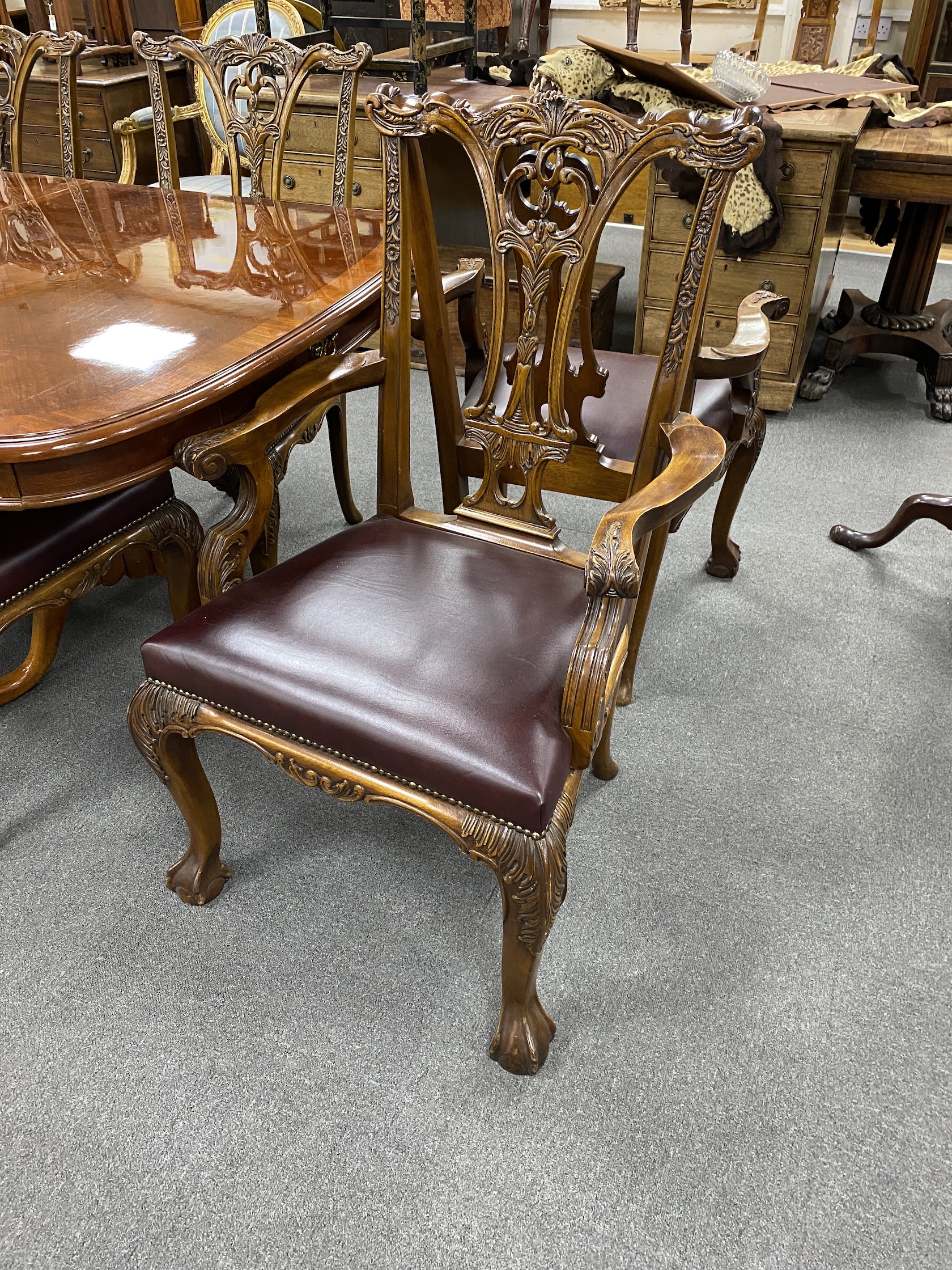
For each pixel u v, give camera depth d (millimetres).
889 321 2934
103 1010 1230
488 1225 1014
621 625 1029
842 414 2887
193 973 1279
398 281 1247
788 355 2729
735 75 2623
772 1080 1149
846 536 2201
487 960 1299
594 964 1287
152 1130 1100
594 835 1483
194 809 1280
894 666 1839
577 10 4152
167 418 1152
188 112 3219
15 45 2275
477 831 985
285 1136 1093
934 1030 1204
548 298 1173
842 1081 1147
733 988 1259
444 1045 1190
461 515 1365
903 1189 1042
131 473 1207
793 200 2480
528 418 1250
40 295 1506
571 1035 1200
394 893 1396
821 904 1372
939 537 2258
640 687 1793
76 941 1320
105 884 1405
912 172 2432
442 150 3098
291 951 1310
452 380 1330
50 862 1440
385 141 1168
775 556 2186
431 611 1138
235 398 1356
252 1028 1210
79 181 2244
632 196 3170
